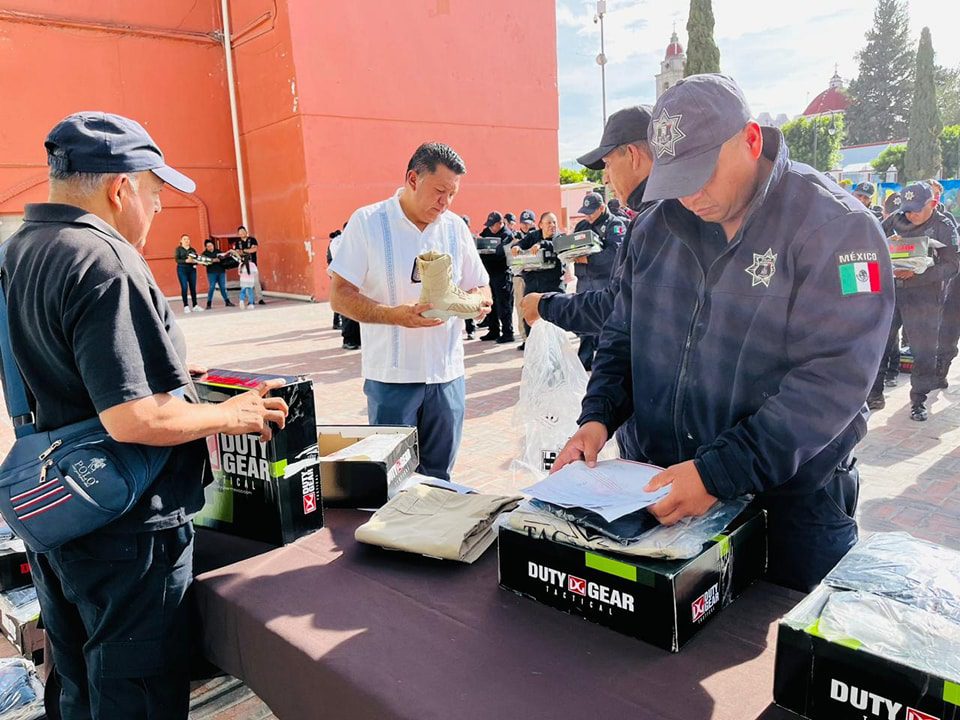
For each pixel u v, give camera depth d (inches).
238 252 566.9
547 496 51.0
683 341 54.9
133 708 56.3
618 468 54.5
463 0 629.3
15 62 543.2
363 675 43.9
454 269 104.3
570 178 1770.4
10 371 55.0
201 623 58.4
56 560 53.9
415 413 104.5
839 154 1753.2
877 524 136.6
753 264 49.2
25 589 90.7
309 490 66.0
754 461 46.1
